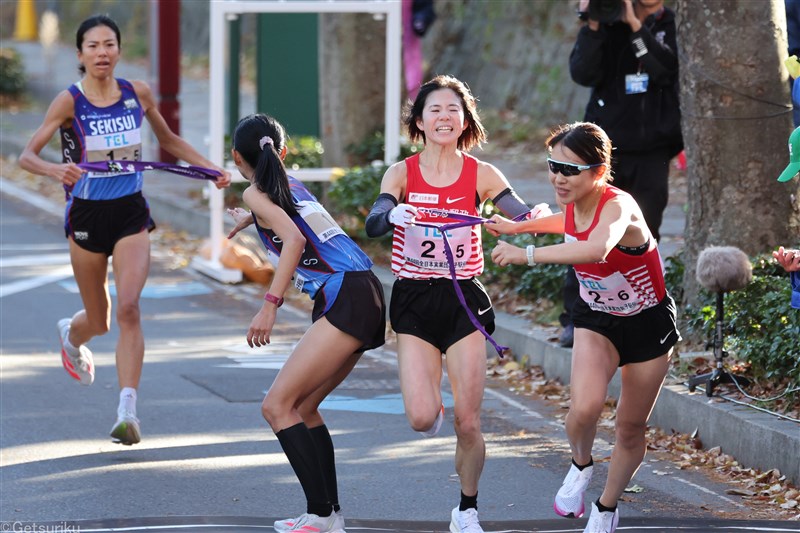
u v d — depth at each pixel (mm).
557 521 16281
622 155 23984
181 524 15742
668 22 24312
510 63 65062
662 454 19703
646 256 14383
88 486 17703
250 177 15484
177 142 20969
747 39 22875
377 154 38438
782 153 23172
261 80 44094
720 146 23203
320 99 40031
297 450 14875
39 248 39625
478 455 14719
